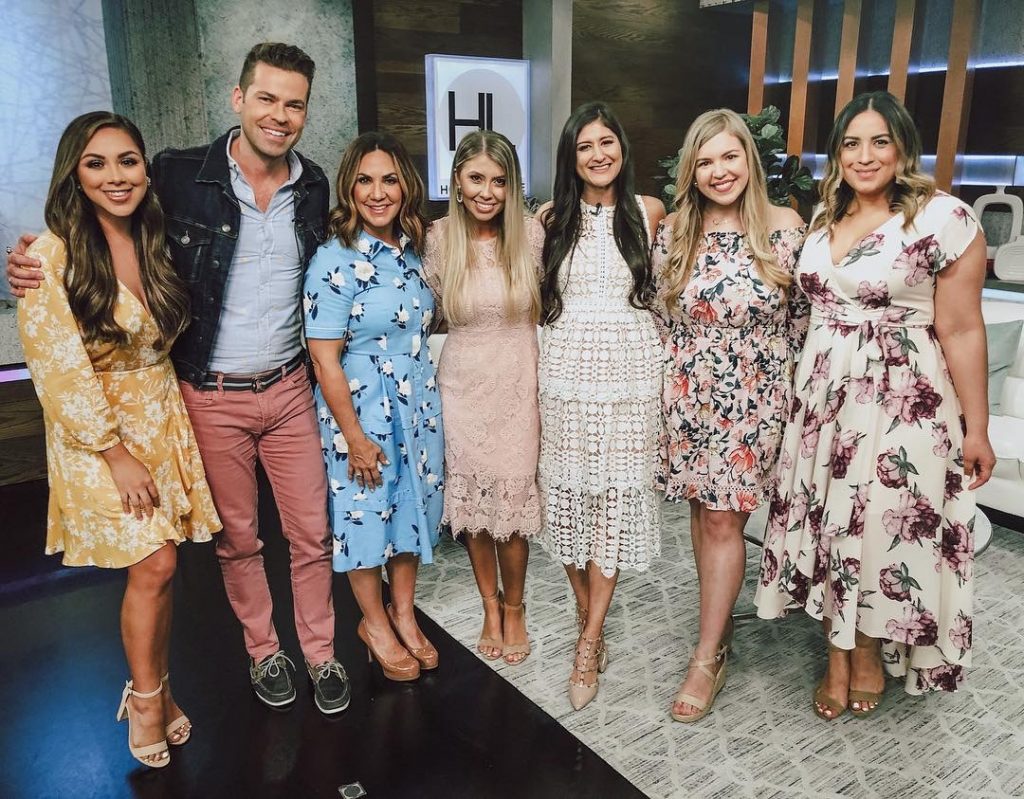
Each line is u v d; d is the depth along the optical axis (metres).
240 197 1.93
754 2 5.36
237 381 2.03
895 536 2.07
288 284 2.04
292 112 1.88
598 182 2.11
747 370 2.15
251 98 1.85
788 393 2.20
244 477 2.14
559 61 5.42
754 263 2.09
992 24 4.66
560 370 2.20
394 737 2.21
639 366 2.19
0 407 3.99
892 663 2.28
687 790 2.02
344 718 2.29
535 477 2.37
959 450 2.07
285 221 2.01
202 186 1.91
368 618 2.43
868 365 2.02
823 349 2.08
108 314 1.77
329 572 2.29
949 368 2.03
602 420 2.18
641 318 2.21
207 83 4.84
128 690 2.08
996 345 3.66
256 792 2.01
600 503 2.26
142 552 1.86
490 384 2.25
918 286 1.96
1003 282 4.27
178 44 4.63
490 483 2.32
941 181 4.61
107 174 1.71
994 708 2.34
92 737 2.21
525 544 2.46
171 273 1.88
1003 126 4.63
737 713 2.32
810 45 5.09
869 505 2.07
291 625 2.78
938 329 2.01
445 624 2.80
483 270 2.18
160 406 1.93
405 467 2.24
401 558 2.44
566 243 2.17
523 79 5.41
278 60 1.84
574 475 2.24
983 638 2.71
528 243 2.22
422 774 2.07
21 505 3.87
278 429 2.12
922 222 1.92
